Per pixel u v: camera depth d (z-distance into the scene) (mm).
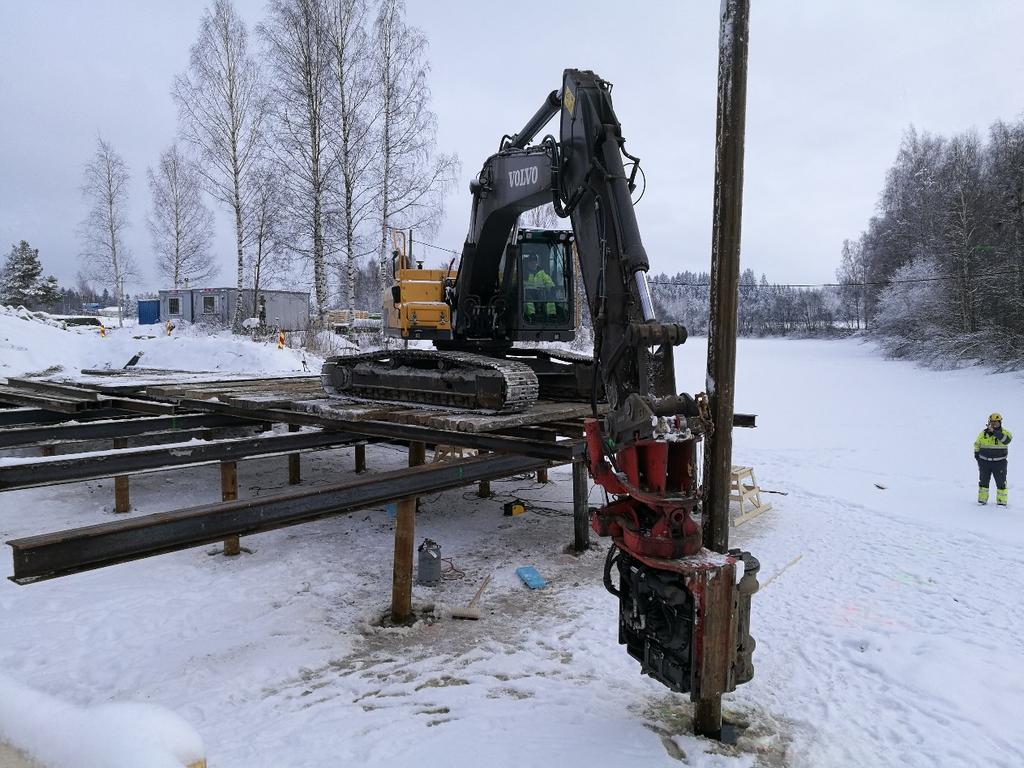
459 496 9117
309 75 21844
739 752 3256
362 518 7930
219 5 24891
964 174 37000
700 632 3107
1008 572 6051
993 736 3471
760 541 7035
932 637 4637
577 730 3420
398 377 6488
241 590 5590
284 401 6879
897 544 6910
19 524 6945
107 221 37969
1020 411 17156
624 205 4480
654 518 3350
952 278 33094
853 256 80688
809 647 4551
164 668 4230
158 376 12320
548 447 5582
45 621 4887
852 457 11781
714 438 3281
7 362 14789
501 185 6270
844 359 36719
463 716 3602
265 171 23609
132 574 5887
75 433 6551
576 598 5535
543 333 7234
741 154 3096
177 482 8930
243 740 3355
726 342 3211
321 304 22484
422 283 7559
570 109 5059
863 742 3402
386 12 22109
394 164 22344
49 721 1271
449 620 5098
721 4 3107
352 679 4102
